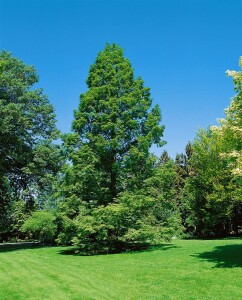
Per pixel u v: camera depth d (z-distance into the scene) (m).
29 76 30.66
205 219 38.66
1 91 27.20
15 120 26.30
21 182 29.56
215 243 24.53
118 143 20.69
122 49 24.16
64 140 21.98
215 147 34.19
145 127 22.03
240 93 14.14
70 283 11.30
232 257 16.05
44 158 27.78
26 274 13.02
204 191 37.62
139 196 20.08
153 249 21.39
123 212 19.42
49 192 29.23
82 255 20.12
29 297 9.43
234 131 13.77
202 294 9.61
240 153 13.52
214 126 14.98
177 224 21.89
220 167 34.25
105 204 21.53
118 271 13.61
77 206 21.02
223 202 35.34
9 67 29.36
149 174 21.67
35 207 30.62
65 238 21.12
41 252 22.27
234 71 14.11
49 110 29.16
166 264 15.00
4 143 26.98
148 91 23.41
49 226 28.25
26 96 27.42
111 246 21.12
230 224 40.84
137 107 22.08
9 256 19.91
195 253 18.27
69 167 20.75
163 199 21.22
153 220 21.41
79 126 21.67
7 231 49.34
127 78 22.75
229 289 10.05
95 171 20.86
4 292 10.00
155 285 10.91
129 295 9.73
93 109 22.03
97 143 20.59
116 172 21.36
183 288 10.38
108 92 22.09
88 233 19.75
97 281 11.65
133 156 20.88
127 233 20.58
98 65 23.47
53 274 13.00
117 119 21.28
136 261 16.39
